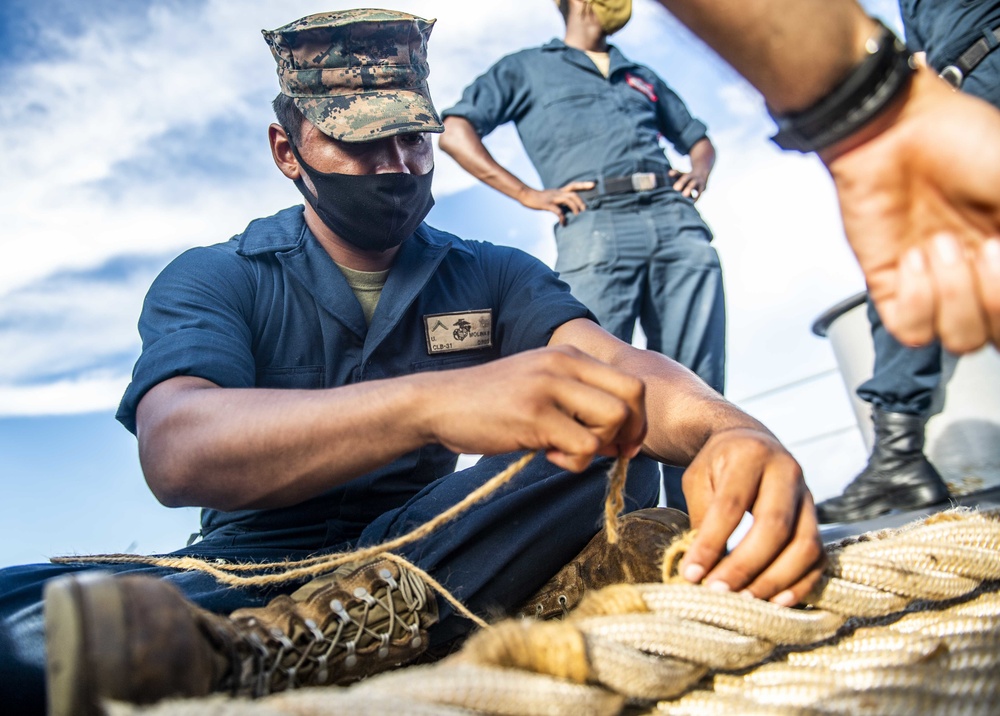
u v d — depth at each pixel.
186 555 1.63
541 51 4.25
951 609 1.26
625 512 1.60
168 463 1.39
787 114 0.87
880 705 0.89
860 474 3.82
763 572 1.11
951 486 3.63
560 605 1.48
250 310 1.84
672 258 3.95
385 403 1.23
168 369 1.54
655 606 1.06
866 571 1.16
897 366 3.66
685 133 4.42
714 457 1.23
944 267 0.84
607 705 0.90
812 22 0.80
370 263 2.00
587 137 4.04
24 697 1.24
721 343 4.02
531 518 1.47
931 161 0.82
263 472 1.32
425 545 1.45
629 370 1.69
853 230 0.89
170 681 0.82
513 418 1.13
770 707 0.95
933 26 2.91
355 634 1.21
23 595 1.31
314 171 1.88
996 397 3.56
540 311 1.94
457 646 1.49
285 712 0.72
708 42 0.86
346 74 1.88
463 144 4.16
